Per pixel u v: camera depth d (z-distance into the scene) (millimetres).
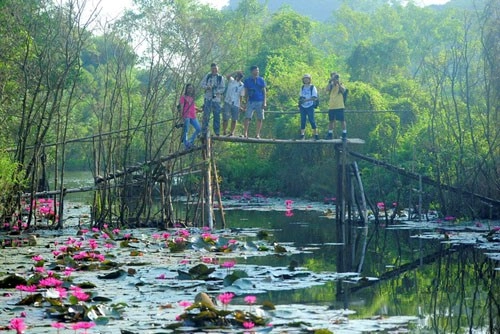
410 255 22969
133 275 18188
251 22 60000
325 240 26188
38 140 28578
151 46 29828
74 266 19516
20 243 24219
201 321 12883
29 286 16453
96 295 15453
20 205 27688
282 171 46969
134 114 38688
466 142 32156
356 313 14672
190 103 28516
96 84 53344
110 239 24750
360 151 41938
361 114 42281
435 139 33500
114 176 28984
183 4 38594
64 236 26266
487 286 18250
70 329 12594
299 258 22031
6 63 29547
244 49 57219
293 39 61094
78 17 27578
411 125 43250
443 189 30906
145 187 28797
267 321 13086
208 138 28359
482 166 30625
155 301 15086
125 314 13797
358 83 44781
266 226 30422
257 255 22328
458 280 19031
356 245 25062
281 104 48625
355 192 34906
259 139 29047
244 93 28891
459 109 35312
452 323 14305
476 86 36281
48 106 40094
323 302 15742
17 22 29641
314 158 45156
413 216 33125
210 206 28250
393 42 59344
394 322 13797
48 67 27375
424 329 13625
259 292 16516
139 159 38188
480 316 15016
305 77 29719
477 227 28281
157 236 25234
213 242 23500
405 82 47719
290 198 45312
